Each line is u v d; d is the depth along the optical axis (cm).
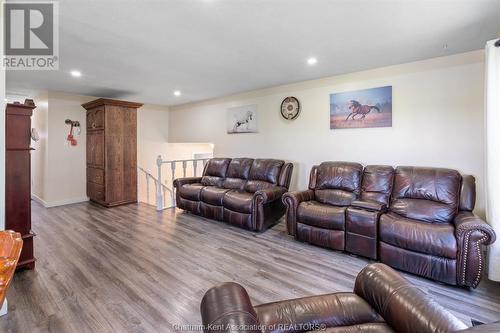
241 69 350
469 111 285
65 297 198
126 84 429
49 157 482
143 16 207
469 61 284
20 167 236
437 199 262
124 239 321
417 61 314
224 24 221
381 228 250
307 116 413
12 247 91
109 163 483
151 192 603
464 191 256
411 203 270
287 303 125
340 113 378
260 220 342
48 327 165
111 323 170
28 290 206
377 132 347
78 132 517
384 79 339
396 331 111
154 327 167
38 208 474
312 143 409
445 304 193
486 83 216
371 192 305
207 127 572
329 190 335
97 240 316
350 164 338
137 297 200
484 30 233
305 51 284
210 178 466
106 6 191
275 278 230
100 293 204
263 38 250
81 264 252
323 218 286
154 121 639
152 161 635
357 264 258
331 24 221
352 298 132
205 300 107
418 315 105
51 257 267
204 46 269
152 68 343
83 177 529
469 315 180
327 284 220
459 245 208
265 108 465
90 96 531
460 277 208
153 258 268
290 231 318
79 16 206
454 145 295
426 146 313
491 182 211
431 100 308
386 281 126
